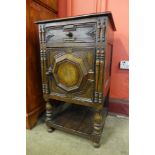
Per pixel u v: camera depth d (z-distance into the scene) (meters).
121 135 1.19
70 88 1.00
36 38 1.23
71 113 1.36
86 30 0.86
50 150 1.02
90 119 1.26
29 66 1.18
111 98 1.52
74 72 0.95
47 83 1.10
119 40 1.38
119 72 1.44
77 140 1.13
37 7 1.20
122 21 1.33
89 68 0.91
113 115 1.52
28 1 1.09
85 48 0.89
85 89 0.96
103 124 1.19
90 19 0.83
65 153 0.99
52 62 1.03
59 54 0.98
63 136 1.17
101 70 0.87
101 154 0.99
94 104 0.96
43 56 1.05
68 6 1.49
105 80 0.98
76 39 0.90
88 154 0.98
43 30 0.99
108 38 0.92
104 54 0.84
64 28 0.92
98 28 0.82
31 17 1.14
